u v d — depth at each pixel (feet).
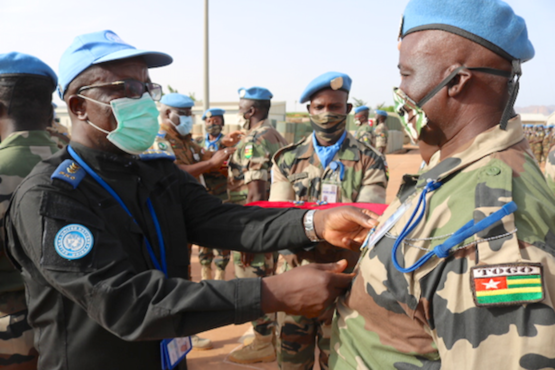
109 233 5.01
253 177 13.85
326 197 9.85
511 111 3.72
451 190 3.58
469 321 3.08
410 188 4.54
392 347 3.85
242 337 13.65
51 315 5.05
